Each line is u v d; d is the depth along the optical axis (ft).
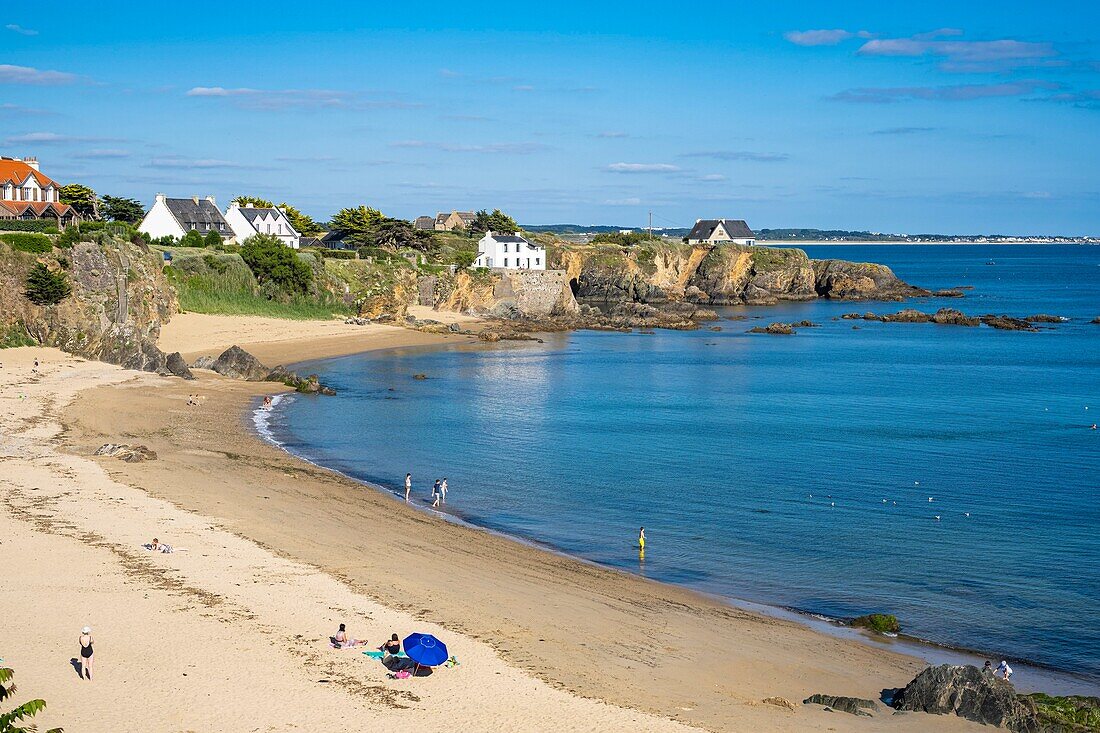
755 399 333.01
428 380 360.48
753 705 103.35
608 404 318.86
